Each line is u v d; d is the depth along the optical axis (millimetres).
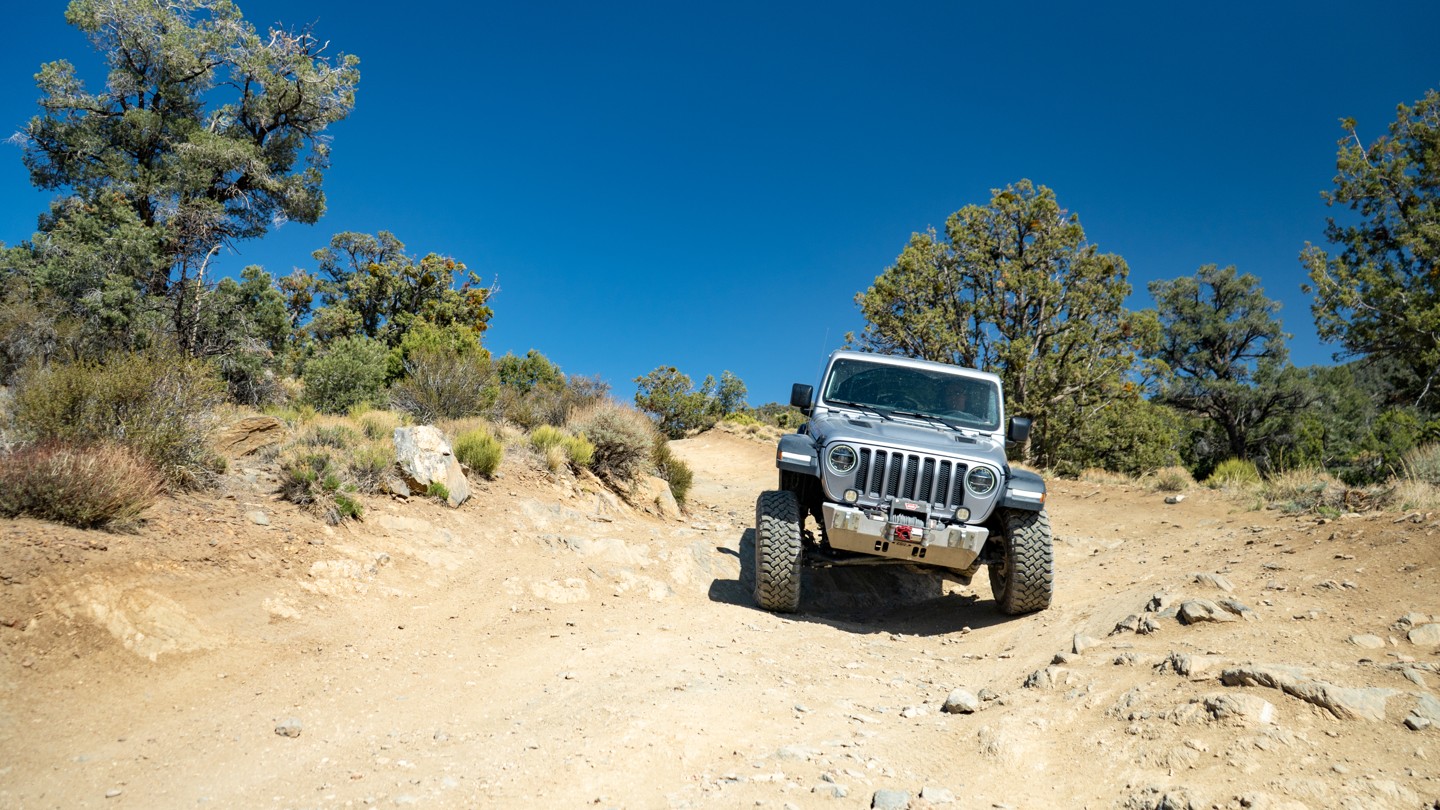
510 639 5801
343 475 7582
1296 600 5367
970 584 9344
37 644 4113
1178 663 4172
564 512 9023
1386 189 28750
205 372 7250
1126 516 12289
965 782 3383
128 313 14773
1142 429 29859
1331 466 16641
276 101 22688
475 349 16297
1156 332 28000
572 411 14867
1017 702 4281
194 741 3738
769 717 4316
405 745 3865
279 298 17609
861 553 7316
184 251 17328
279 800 3191
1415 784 2822
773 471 23141
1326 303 28250
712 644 5977
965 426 7941
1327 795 2807
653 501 11430
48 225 21172
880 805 3074
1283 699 3516
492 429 11336
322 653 5051
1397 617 4676
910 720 4309
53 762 3375
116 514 5387
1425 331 26109
